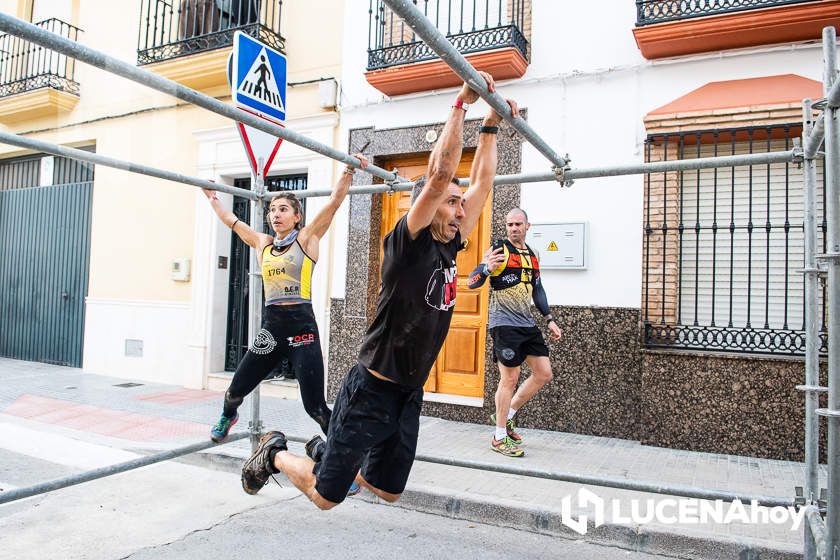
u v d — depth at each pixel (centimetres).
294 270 375
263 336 373
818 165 516
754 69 532
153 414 646
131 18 898
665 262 551
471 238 652
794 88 504
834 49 278
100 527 371
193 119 831
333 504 259
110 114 909
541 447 521
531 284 500
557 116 602
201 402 709
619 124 576
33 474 467
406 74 637
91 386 799
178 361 814
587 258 576
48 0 992
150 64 817
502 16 645
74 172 987
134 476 469
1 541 348
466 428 592
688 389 520
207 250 802
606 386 563
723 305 543
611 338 563
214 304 800
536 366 495
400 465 264
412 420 266
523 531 379
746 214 539
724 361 511
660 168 334
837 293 235
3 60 1032
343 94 718
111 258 892
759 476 444
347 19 721
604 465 470
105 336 888
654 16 552
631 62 574
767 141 517
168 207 845
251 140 405
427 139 664
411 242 234
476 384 643
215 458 493
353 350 688
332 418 264
